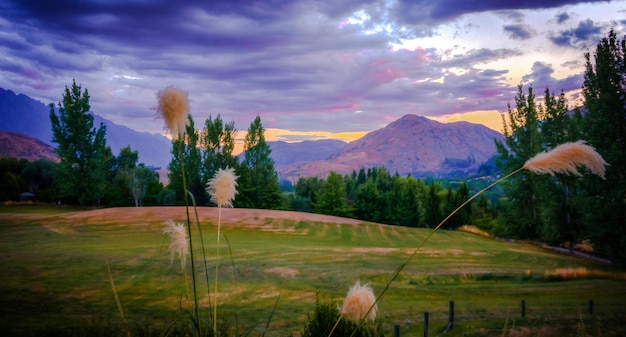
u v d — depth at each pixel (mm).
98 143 73562
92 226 48625
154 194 78125
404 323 18344
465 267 33406
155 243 39125
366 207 81188
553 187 46344
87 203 76812
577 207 37344
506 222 59125
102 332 7387
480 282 29188
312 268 30828
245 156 74812
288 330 16516
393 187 83062
